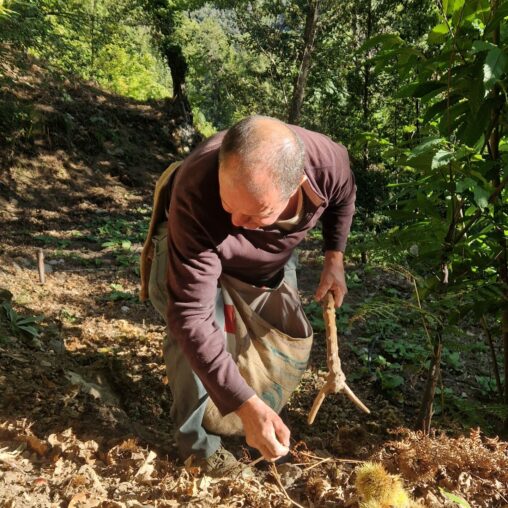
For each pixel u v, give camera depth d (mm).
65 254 9242
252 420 2326
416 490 2770
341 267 3168
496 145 3498
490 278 3789
